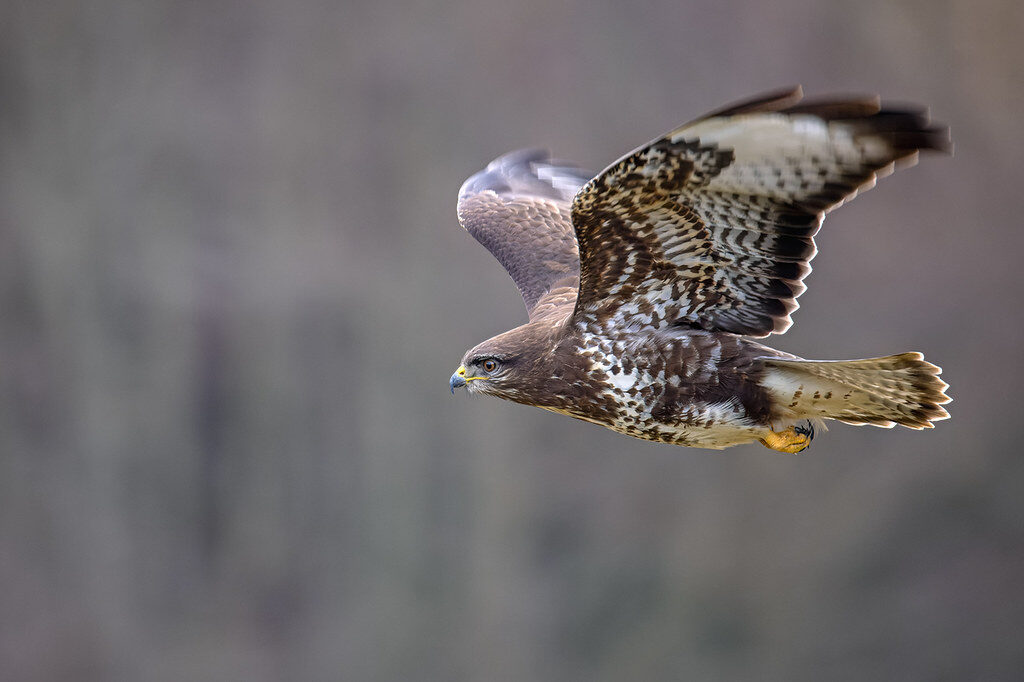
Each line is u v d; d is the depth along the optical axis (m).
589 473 21.11
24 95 21.25
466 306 20.80
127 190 21.19
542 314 7.84
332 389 20.97
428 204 20.86
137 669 21.33
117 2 21.19
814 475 21.30
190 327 21.03
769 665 20.80
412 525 21.03
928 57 21.03
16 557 21.23
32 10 21.17
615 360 7.06
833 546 21.14
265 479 21.11
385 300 20.86
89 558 21.34
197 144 21.20
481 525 20.92
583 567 21.03
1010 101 21.12
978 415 21.22
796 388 6.86
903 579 21.09
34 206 21.25
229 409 21.08
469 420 20.88
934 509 21.17
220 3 21.11
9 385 21.14
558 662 20.86
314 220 21.06
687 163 6.12
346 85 21.02
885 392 6.72
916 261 21.34
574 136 20.55
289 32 21.12
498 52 20.67
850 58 20.73
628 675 20.73
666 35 20.41
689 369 6.93
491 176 9.58
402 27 20.91
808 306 21.20
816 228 6.23
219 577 21.34
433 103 20.83
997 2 20.91
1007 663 20.41
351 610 21.09
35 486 21.27
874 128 5.68
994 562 20.92
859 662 20.72
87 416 21.20
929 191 21.36
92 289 21.16
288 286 20.94
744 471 21.22
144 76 21.33
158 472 21.19
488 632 20.84
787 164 5.99
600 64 20.52
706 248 6.61
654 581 20.98
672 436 7.14
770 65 20.56
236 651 21.23
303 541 21.03
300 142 21.11
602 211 6.46
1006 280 21.17
